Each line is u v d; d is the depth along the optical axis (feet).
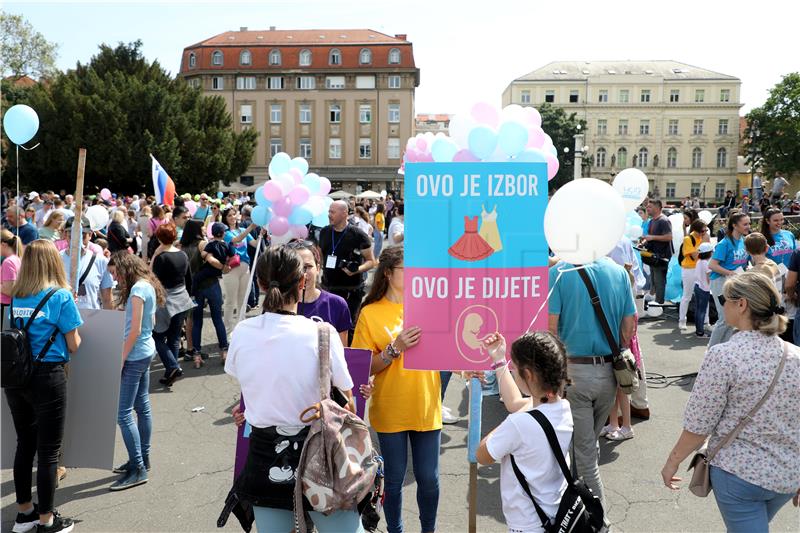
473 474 10.30
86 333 14.23
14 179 133.18
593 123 279.49
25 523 13.20
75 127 128.67
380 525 13.76
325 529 8.82
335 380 9.00
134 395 15.29
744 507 8.62
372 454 8.96
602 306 12.76
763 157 224.12
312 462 8.44
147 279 15.69
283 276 9.05
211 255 25.84
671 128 276.82
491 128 10.82
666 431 18.69
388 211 83.82
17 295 12.76
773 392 8.43
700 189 276.21
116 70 138.31
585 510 8.09
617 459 16.76
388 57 204.23
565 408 8.52
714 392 8.56
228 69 206.18
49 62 142.51
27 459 13.17
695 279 31.04
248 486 8.73
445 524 13.41
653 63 298.56
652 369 25.31
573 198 10.05
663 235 36.65
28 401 12.76
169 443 17.83
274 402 8.71
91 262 20.33
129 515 13.78
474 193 9.85
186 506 14.20
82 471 16.10
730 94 272.51
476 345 9.95
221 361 26.45
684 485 15.21
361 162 206.90
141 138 132.16
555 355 8.37
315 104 206.28
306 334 8.85
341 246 23.30
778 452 8.50
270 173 17.75
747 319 8.66
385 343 11.30
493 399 21.94
